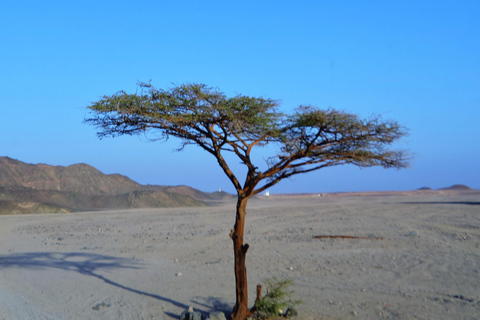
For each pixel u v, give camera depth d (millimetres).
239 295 9297
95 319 10133
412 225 25000
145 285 13234
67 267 16250
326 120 8234
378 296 11328
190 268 15656
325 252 17703
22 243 23250
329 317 9727
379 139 8531
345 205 44281
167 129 9586
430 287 12117
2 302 11555
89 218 37656
